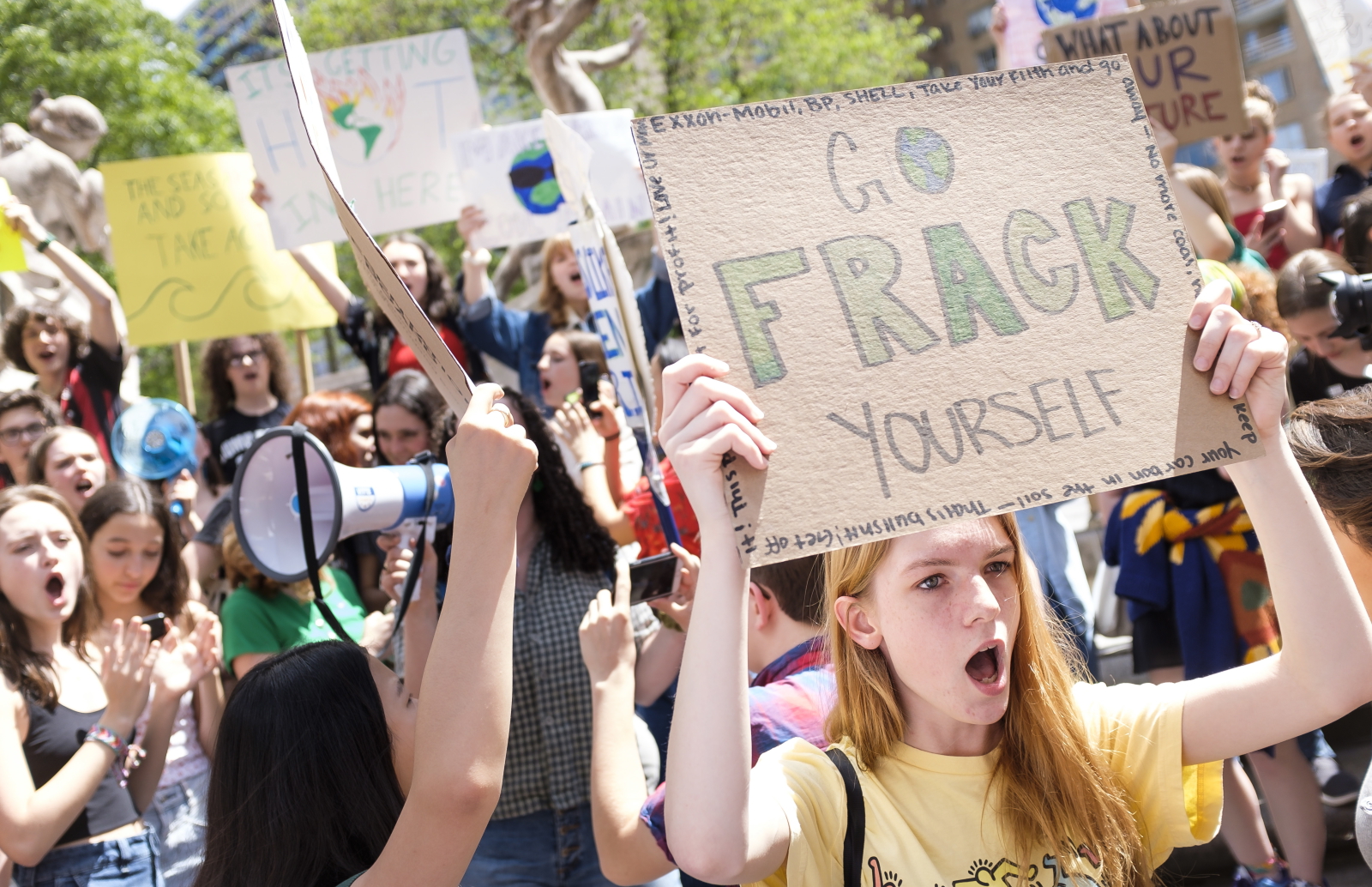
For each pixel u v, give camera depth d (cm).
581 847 254
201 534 415
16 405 479
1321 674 138
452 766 131
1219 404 137
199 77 1942
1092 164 142
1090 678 190
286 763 153
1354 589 139
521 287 1330
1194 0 400
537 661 258
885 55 1761
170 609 341
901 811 143
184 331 545
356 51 540
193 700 331
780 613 220
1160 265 141
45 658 275
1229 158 509
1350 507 161
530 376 567
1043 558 426
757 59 1755
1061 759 147
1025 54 504
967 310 135
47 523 277
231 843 154
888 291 133
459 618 135
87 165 1628
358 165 539
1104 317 138
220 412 543
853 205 135
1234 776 320
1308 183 516
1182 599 331
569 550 270
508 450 136
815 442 127
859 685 149
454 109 543
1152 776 152
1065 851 145
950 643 137
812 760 146
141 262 548
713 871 122
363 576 381
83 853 264
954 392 132
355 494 205
